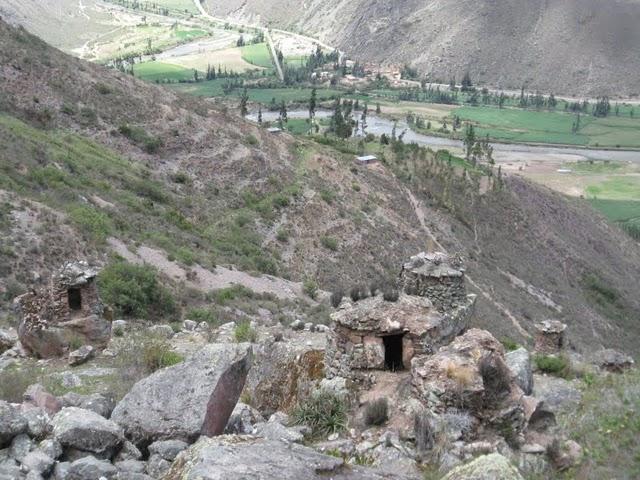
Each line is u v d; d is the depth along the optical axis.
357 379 15.14
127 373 18.70
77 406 11.96
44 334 21.17
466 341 13.72
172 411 11.16
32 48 85.00
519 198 123.00
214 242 60.03
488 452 11.89
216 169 81.94
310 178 89.19
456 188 112.69
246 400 15.46
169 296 37.34
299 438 12.44
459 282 20.56
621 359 22.38
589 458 12.78
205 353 12.36
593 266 113.06
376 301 16.27
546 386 18.50
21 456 9.55
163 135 83.81
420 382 13.24
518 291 86.25
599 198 172.00
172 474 8.86
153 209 60.94
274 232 71.62
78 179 58.19
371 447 12.44
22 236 39.47
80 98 82.06
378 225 84.12
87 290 22.12
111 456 10.31
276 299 47.12
